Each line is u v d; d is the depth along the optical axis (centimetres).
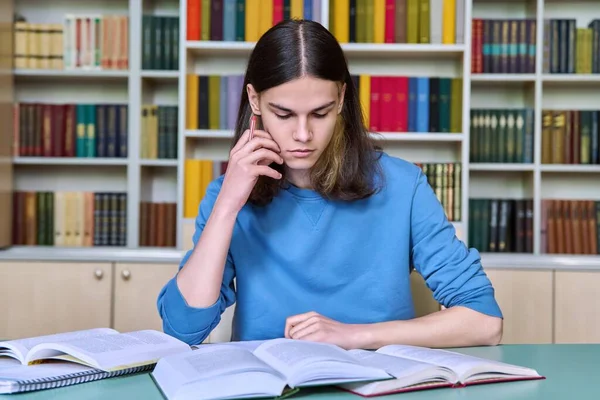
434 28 306
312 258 148
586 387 102
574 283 292
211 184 158
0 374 103
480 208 313
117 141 315
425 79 308
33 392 99
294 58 125
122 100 335
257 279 148
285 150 131
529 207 310
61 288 295
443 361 107
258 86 130
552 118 312
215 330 175
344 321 148
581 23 329
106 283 295
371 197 150
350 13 309
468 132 302
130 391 100
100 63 314
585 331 292
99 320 295
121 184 337
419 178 155
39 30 314
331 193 145
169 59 313
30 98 335
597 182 331
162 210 313
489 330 135
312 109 127
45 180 336
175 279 138
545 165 308
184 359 106
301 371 97
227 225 136
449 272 146
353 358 105
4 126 303
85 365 110
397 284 150
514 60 310
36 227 314
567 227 311
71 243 314
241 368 98
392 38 308
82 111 315
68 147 315
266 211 149
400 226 151
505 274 292
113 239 313
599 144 311
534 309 292
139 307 295
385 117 309
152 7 334
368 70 332
